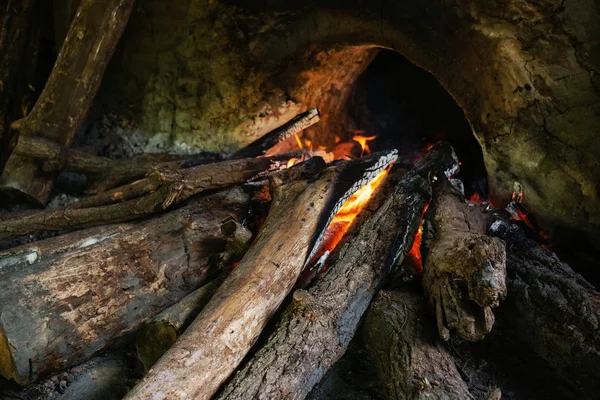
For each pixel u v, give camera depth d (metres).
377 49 1.52
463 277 0.83
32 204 1.32
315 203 1.01
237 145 1.49
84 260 0.90
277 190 1.08
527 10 1.05
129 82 1.53
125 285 0.91
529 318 0.90
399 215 1.05
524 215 1.19
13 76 1.41
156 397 0.67
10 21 1.39
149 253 0.96
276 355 0.77
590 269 1.11
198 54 1.45
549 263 0.98
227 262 1.01
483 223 1.08
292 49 1.39
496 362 0.94
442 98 1.72
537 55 1.06
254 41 1.39
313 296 0.86
